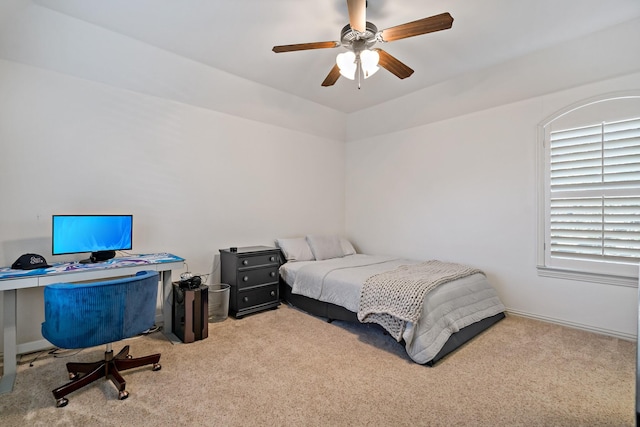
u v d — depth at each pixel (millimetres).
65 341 1751
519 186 3381
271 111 4020
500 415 1754
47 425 1652
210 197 3639
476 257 3719
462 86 3479
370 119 4566
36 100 2564
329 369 2258
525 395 1942
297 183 4551
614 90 2801
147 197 3170
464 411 1791
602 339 2779
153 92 3162
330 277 3215
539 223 3240
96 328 1794
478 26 2479
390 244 4625
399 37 2170
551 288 3184
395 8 2271
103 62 2732
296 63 3090
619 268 2795
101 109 2883
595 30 2518
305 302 3525
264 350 2564
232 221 3838
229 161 3803
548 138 3182
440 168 4059
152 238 3211
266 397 1913
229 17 2357
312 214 4750
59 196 2680
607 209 2852
